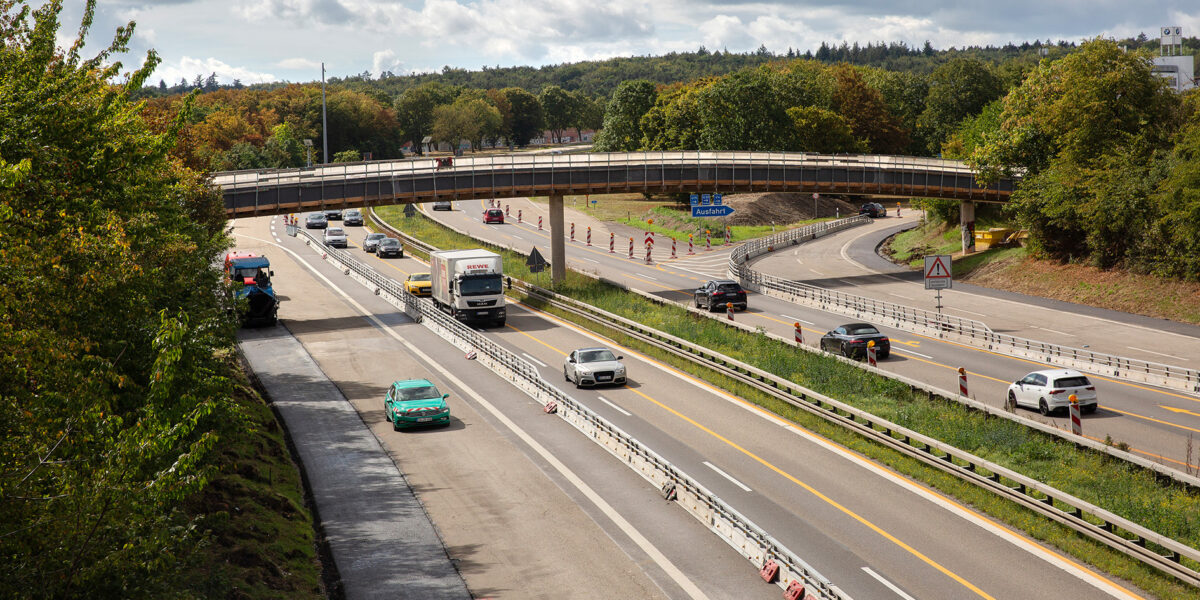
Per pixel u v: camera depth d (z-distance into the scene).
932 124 155.38
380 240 92.25
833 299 60.34
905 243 91.81
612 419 34.47
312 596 19.72
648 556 21.83
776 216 119.06
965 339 48.78
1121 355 43.94
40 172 16.41
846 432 31.52
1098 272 60.53
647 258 85.75
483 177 64.44
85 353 14.84
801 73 151.25
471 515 25.12
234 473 25.91
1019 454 28.06
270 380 43.91
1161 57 153.12
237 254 60.09
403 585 20.56
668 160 68.81
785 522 23.48
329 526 24.62
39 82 17.91
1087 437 29.23
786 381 35.66
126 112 20.11
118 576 11.84
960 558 20.84
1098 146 65.88
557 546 22.64
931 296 63.75
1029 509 23.52
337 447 32.41
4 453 11.12
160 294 21.69
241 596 18.23
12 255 12.46
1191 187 52.16
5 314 12.01
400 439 33.22
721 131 125.88
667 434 32.28
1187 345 45.41
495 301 55.59
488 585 20.45
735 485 26.59
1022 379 34.44
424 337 54.22
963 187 74.25
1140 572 19.58
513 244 95.12
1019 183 68.69
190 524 13.59
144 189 20.42
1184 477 23.88
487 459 30.36
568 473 28.58
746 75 126.75
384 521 24.86
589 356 41.06
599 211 125.38
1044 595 18.78
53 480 11.58
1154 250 56.47
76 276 14.27
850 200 139.50
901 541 21.97
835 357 41.22
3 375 11.80
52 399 12.19
